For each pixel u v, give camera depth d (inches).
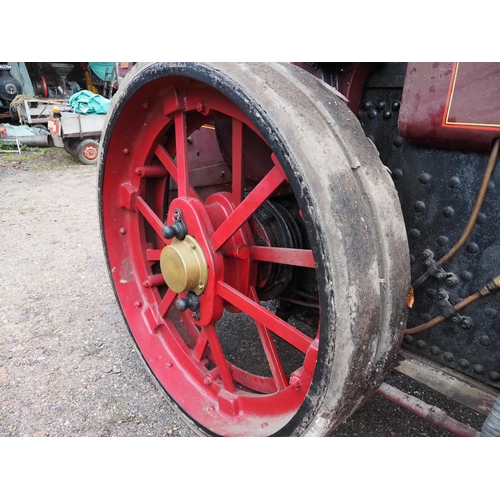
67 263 137.0
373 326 41.2
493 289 45.9
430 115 44.3
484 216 46.4
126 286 84.7
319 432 45.2
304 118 40.9
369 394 48.3
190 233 60.1
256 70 43.8
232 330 101.7
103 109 274.8
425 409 54.0
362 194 41.7
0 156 290.2
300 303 72.7
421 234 52.2
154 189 81.3
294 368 88.6
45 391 83.1
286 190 65.5
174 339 80.1
